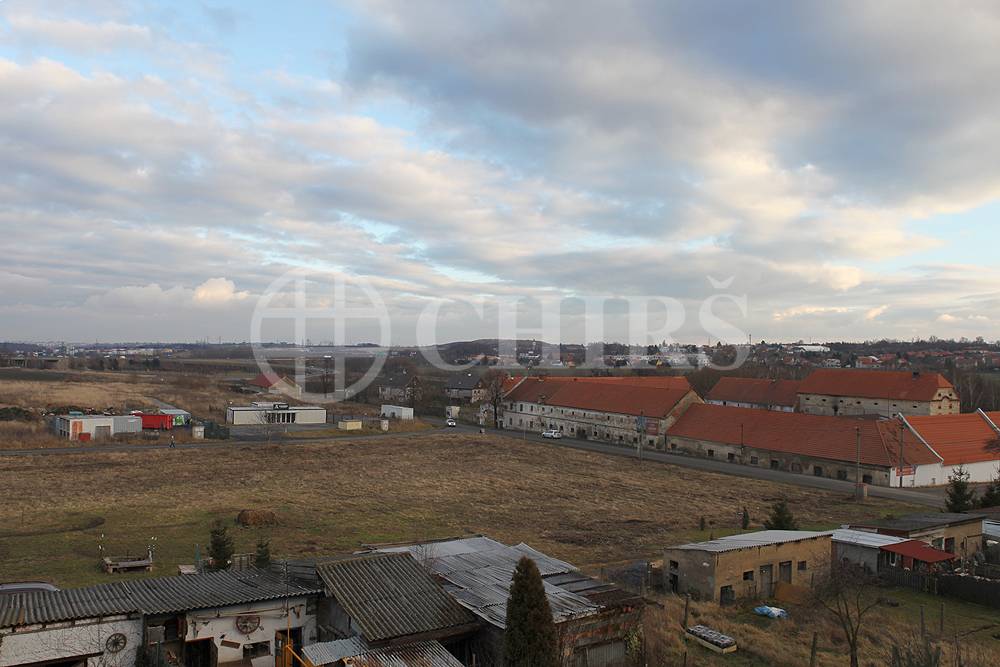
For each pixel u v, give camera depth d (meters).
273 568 23.11
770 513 49.22
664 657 21.14
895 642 23.42
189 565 32.41
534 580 16.89
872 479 62.59
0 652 16.44
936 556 32.28
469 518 45.91
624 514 48.59
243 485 56.06
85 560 33.31
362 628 18.27
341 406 124.00
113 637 17.80
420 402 132.00
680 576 29.28
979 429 72.38
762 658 21.42
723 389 114.06
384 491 55.50
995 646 23.89
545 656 16.62
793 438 71.44
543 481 62.69
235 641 19.19
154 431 85.62
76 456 67.38
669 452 83.69
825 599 28.31
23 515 42.75
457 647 19.36
